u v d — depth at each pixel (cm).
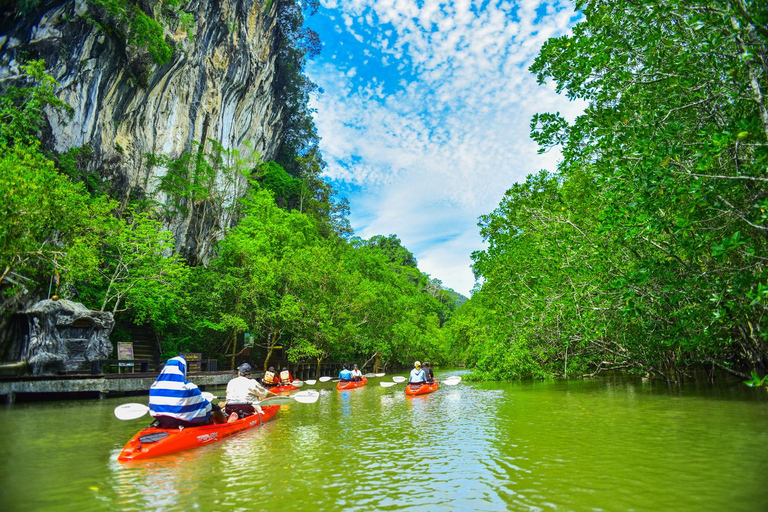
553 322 1659
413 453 627
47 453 643
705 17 727
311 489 467
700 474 488
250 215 3250
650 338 1320
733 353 1597
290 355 2625
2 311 1459
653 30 870
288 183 4541
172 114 2880
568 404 1116
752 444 616
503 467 539
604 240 1153
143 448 611
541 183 1587
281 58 4612
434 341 4434
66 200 1398
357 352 3744
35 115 1866
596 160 982
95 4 2144
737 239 611
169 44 2641
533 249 1605
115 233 1917
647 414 908
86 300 1948
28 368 1387
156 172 2728
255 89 3909
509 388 1655
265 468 554
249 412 908
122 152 2450
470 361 2919
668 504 403
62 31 2050
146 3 2525
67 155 2069
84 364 1511
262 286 2409
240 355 2891
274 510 406
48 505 430
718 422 790
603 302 1210
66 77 2077
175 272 2047
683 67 836
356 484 483
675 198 746
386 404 1270
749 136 786
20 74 1953
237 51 3497
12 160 1347
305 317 2622
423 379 1661
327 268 2781
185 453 639
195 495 452
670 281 960
